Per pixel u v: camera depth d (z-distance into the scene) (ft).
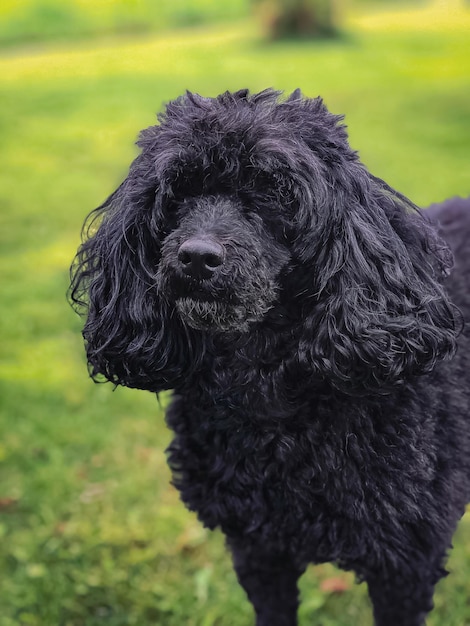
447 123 7.84
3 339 3.83
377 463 1.75
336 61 12.12
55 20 16.05
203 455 1.89
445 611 2.29
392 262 1.79
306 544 1.85
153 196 1.86
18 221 5.52
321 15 14.97
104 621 2.34
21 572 2.48
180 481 1.95
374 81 10.18
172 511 2.73
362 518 1.77
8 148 7.63
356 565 1.89
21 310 4.09
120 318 1.94
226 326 1.73
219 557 2.55
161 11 17.70
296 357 1.81
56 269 4.64
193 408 1.90
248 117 1.76
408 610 1.93
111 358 1.97
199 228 1.71
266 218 1.78
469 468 1.92
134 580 2.46
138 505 2.77
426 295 1.79
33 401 3.31
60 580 2.45
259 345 1.82
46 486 2.83
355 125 7.80
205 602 2.39
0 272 4.61
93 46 15.06
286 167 1.73
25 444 3.06
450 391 1.90
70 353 3.72
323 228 1.75
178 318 1.90
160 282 1.74
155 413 3.24
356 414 1.77
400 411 1.78
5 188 6.34
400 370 1.74
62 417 3.21
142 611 2.37
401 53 13.01
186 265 1.66
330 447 1.76
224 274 1.66
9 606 2.38
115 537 2.61
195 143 1.76
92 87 10.61
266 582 2.06
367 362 1.74
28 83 11.20
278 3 14.92
